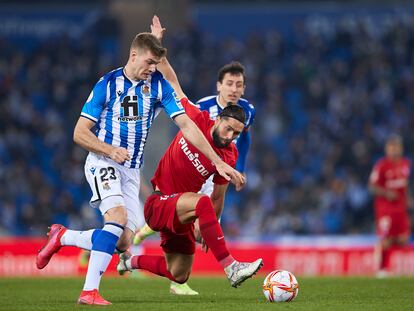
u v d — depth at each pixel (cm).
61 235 2406
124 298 2602
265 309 2100
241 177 2309
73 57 9250
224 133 2367
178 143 2481
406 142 8350
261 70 9181
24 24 9519
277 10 9694
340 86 8962
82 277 4312
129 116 2378
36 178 7850
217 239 2261
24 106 8781
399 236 5059
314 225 7231
